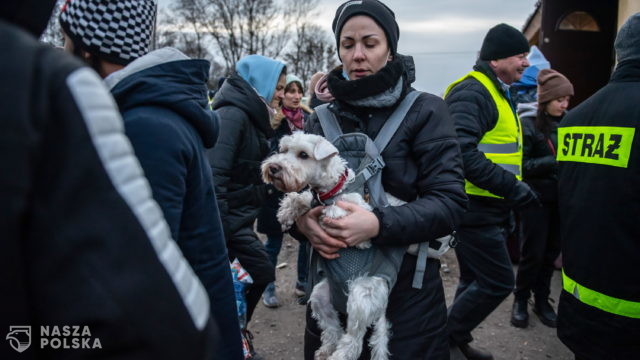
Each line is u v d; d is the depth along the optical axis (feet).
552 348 10.83
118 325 1.88
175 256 2.34
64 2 3.87
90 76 2.11
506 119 9.26
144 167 3.31
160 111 3.60
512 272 9.19
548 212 11.39
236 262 9.05
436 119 5.22
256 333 11.82
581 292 5.90
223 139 8.29
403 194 5.32
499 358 10.39
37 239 1.83
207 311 2.44
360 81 5.08
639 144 5.23
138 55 3.92
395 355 5.19
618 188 5.39
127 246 2.00
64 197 1.85
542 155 12.06
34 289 1.84
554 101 11.96
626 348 5.52
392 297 5.32
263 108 8.95
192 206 3.92
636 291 5.35
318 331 5.97
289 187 5.64
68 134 1.90
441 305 5.48
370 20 5.30
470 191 8.88
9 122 1.72
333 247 5.12
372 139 5.45
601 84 20.92
